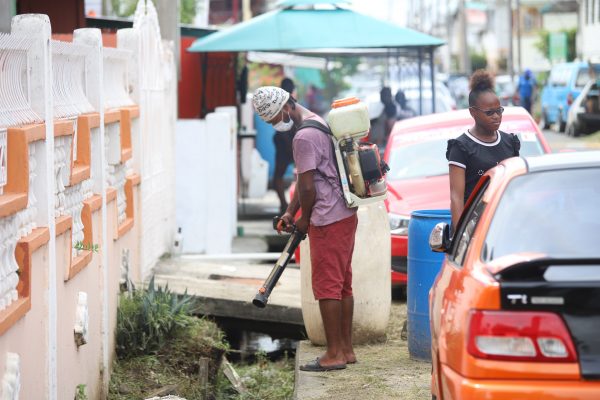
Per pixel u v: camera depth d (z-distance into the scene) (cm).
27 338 1077
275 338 1922
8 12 1194
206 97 3694
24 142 1049
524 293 810
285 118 1438
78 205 1380
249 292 1948
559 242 884
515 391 802
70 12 2881
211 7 7869
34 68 1139
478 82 1355
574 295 802
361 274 1605
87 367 1402
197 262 2320
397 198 2073
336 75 8906
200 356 1688
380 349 1603
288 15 3228
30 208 1117
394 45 3159
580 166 952
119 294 1734
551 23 13838
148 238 2117
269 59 3900
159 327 1669
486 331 816
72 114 1384
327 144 1425
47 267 1153
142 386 1570
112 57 1791
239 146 3834
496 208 932
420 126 2297
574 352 800
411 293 1516
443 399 928
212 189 2639
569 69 7294
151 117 2148
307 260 1612
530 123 2092
